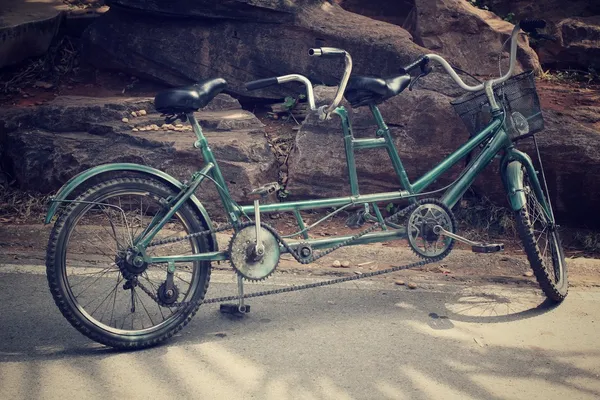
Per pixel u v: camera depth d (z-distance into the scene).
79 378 3.52
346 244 4.22
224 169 5.84
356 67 6.61
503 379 3.67
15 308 4.27
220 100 6.79
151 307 4.38
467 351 3.95
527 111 4.62
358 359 3.80
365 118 6.06
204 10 6.86
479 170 4.57
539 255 4.46
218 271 4.98
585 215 5.91
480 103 4.64
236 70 6.94
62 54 7.72
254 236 3.98
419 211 4.23
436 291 4.78
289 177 6.10
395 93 4.25
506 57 7.18
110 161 5.98
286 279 4.88
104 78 7.45
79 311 3.72
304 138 6.12
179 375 3.59
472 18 7.16
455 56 7.12
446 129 5.95
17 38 7.25
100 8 8.27
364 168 6.01
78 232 5.42
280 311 4.38
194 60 7.01
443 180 6.03
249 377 3.59
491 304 4.60
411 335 4.11
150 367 3.66
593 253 5.66
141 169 3.85
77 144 6.17
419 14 7.15
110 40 7.23
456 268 5.19
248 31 6.88
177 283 4.77
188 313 3.95
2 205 5.93
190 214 3.95
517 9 8.41
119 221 5.65
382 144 4.33
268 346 3.92
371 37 6.56
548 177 5.86
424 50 6.43
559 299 4.60
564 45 7.96
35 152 6.14
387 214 6.06
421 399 3.45
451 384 3.60
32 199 5.97
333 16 6.92
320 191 6.09
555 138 5.80
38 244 5.33
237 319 4.26
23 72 7.49
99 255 5.13
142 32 7.12
